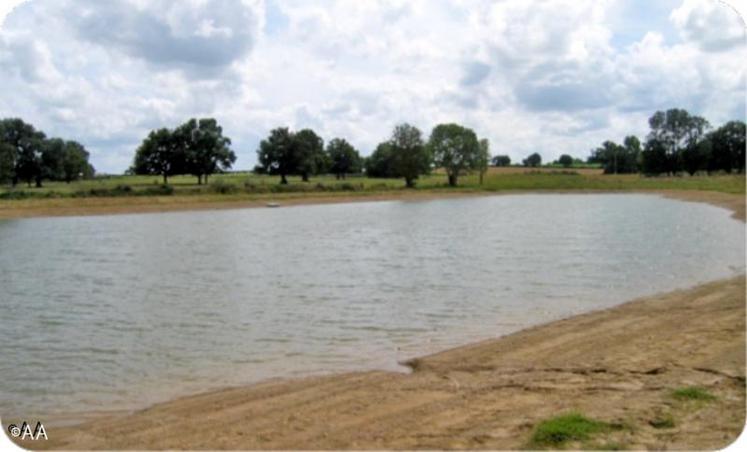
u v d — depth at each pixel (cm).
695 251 3359
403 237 4484
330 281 2645
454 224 5541
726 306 1850
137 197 8419
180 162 11438
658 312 1852
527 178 13538
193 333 1798
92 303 2256
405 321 1894
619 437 869
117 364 1508
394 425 1005
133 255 3666
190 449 961
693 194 9038
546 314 1938
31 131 8669
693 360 1273
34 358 1566
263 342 1688
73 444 1016
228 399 1222
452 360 1452
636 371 1234
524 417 991
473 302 2147
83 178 9562
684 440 848
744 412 943
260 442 972
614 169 15138
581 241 3972
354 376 1360
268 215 7200
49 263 3347
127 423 1108
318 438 969
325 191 10562
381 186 11656
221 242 4350
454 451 871
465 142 12631
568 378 1225
